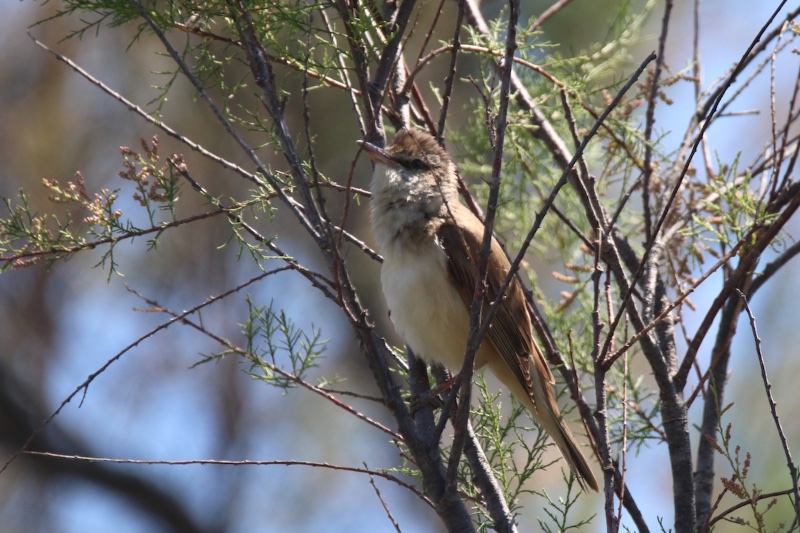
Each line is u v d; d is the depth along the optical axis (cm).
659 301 895
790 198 846
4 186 1423
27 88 1465
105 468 1661
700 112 984
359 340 702
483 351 907
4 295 1598
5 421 1623
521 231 1113
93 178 1443
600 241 717
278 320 816
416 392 851
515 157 1019
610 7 1288
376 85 848
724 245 884
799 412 1304
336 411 1625
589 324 1017
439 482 684
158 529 1684
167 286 1555
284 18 721
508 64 574
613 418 923
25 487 1659
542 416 880
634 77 574
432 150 901
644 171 891
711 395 859
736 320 848
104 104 1459
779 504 1148
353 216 1492
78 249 745
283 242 1550
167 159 741
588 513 1242
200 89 654
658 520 719
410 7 804
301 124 1398
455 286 877
